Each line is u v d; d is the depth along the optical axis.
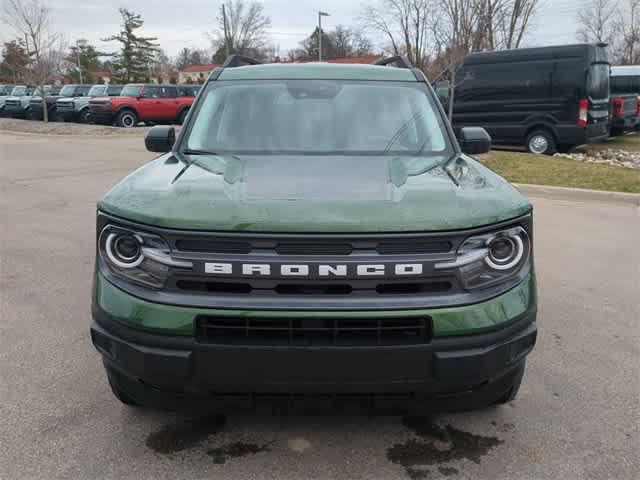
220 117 3.69
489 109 15.13
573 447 2.87
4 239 6.78
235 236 2.31
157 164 3.20
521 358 2.54
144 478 2.60
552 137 14.34
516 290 2.48
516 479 2.63
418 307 2.32
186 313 2.32
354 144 3.47
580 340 4.14
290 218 2.33
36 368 3.63
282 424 3.01
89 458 2.74
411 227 2.33
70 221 7.72
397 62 4.80
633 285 5.33
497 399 2.76
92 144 18.66
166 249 2.37
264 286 2.32
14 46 44.06
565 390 3.43
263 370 2.33
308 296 2.32
